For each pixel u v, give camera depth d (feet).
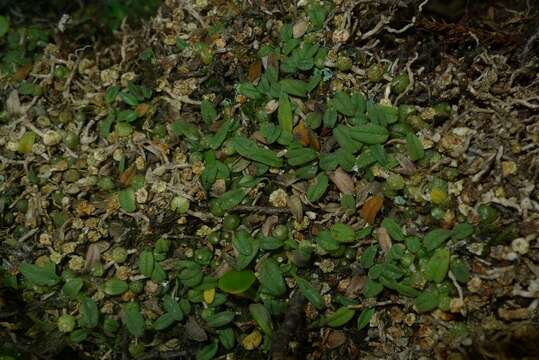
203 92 1.25
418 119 1.14
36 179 1.22
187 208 1.16
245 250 1.13
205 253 1.16
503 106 1.14
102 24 1.54
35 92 1.29
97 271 1.17
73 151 1.24
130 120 1.23
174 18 1.30
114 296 1.18
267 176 1.16
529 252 1.07
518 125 1.12
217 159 1.18
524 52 1.20
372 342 1.19
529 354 1.07
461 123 1.14
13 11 1.56
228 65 1.24
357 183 1.16
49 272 1.17
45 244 1.20
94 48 1.39
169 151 1.21
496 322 1.09
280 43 1.21
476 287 1.08
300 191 1.16
